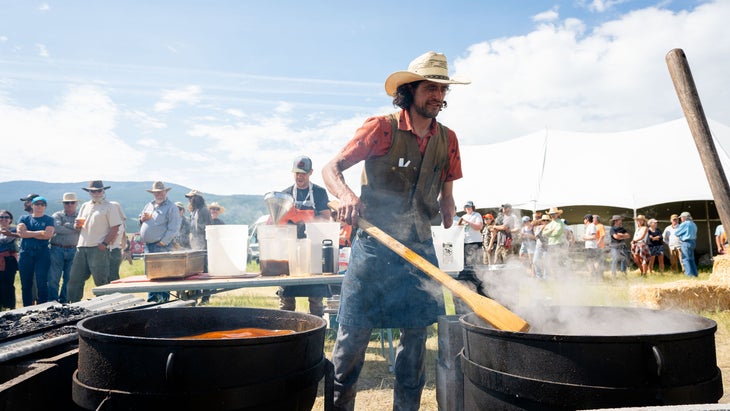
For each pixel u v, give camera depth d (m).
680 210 15.77
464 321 1.69
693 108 1.36
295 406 1.51
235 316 2.02
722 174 1.31
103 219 6.90
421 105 2.29
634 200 14.88
